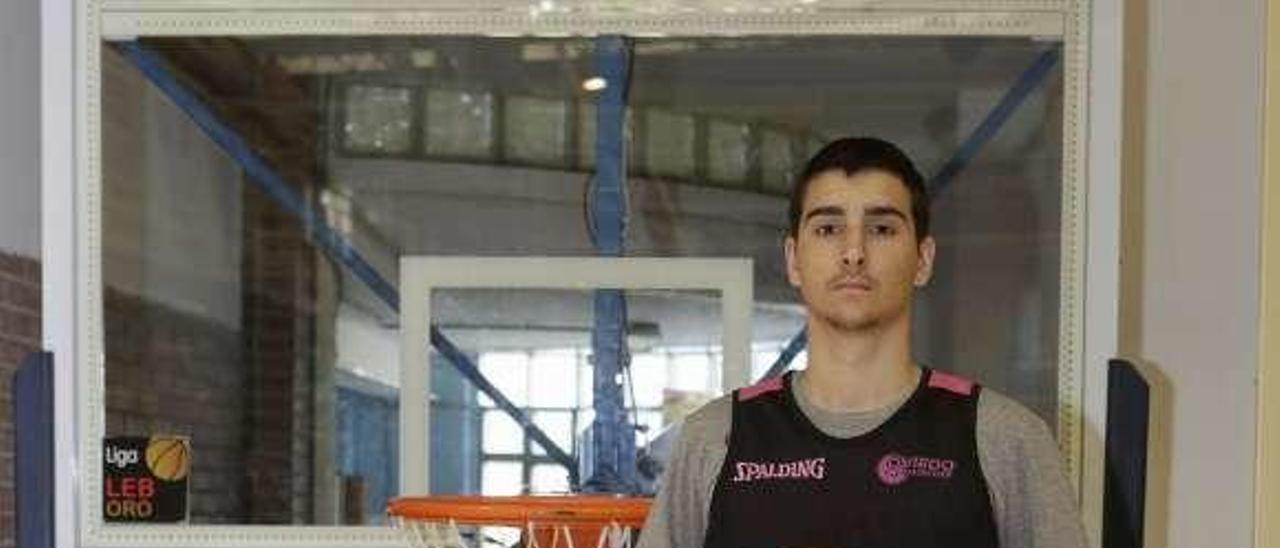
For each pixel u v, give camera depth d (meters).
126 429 2.91
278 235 3.24
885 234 1.86
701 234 3.16
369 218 3.25
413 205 3.25
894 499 1.80
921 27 2.83
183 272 3.10
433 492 3.09
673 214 3.17
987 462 1.82
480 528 2.51
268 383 3.18
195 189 3.14
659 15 2.87
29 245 3.49
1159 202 2.97
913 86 3.08
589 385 3.10
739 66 3.09
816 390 1.88
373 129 3.26
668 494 1.89
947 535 1.78
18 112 3.45
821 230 1.87
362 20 2.89
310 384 3.19
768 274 3.10
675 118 3.17
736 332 3.08
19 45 3.46
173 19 2.88
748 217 3.15
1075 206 2.74
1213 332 2.94
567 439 3.09
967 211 3.04
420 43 3.01
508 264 3.13
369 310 3.23
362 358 3.21
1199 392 2.95
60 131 2.83
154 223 3.03
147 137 3.02
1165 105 2.97
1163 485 2.95
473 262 3.14
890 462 1.81
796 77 3.12
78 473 2.80
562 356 3.11
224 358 3.16
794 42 2.94
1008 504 1.82
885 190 1.86
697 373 3.08
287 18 2.89
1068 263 2.74
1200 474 2.94
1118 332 2.80
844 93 3.12
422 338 3.13
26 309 3.46
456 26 2.89
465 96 3.23
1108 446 2.62
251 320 3.21
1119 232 2.75
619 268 3.11
